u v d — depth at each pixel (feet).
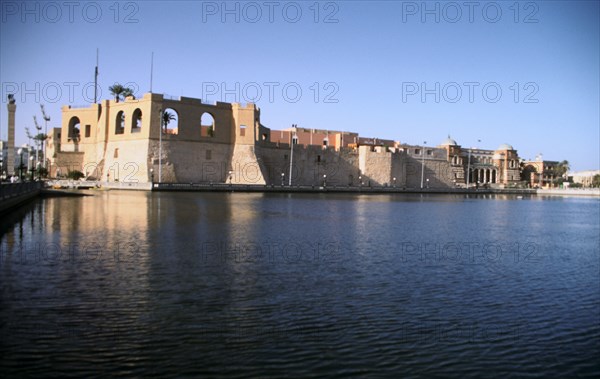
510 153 438.81
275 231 82.74
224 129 245.86
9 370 28.19
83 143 253.03
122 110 238.07
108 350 31.04
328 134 332.60
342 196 224.94
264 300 41.73
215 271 51.29
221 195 188.96
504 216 141.38
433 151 350.64
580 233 100.63
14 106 178.29
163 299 41.16
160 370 28.66
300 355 31.14
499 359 31.76
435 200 223.51
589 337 35.81
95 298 41.06
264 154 264.31
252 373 28.66
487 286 49.39
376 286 47.57
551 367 30.89
